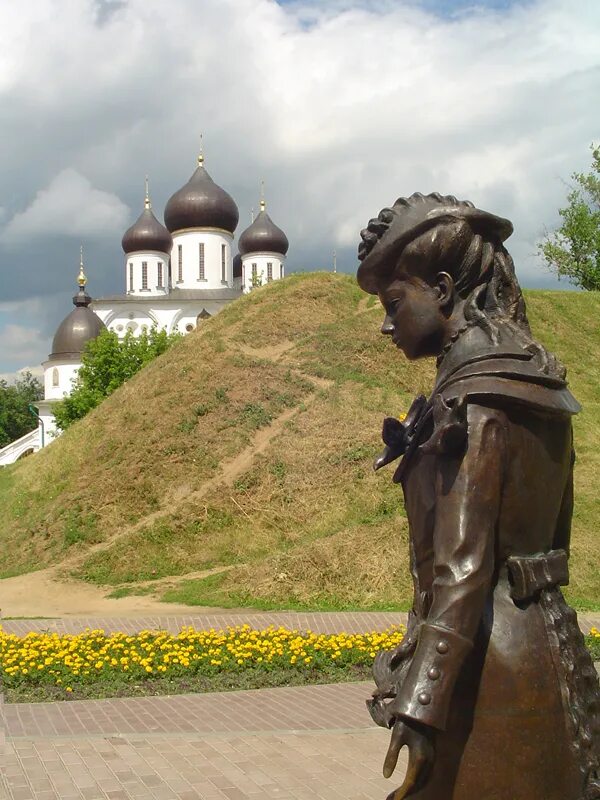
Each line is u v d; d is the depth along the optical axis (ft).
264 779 17.69
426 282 8.05
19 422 249.34
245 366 69.92
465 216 7.95
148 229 196.13
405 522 46.39
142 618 39.22
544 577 7.43
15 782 17.54
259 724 21.83
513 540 7.44
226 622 37.37
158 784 17.39
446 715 6.72
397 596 40.96
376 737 20.65
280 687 26.27
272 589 42.57
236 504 53.93
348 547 44.50
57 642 29.60
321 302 82.38
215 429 62.69
